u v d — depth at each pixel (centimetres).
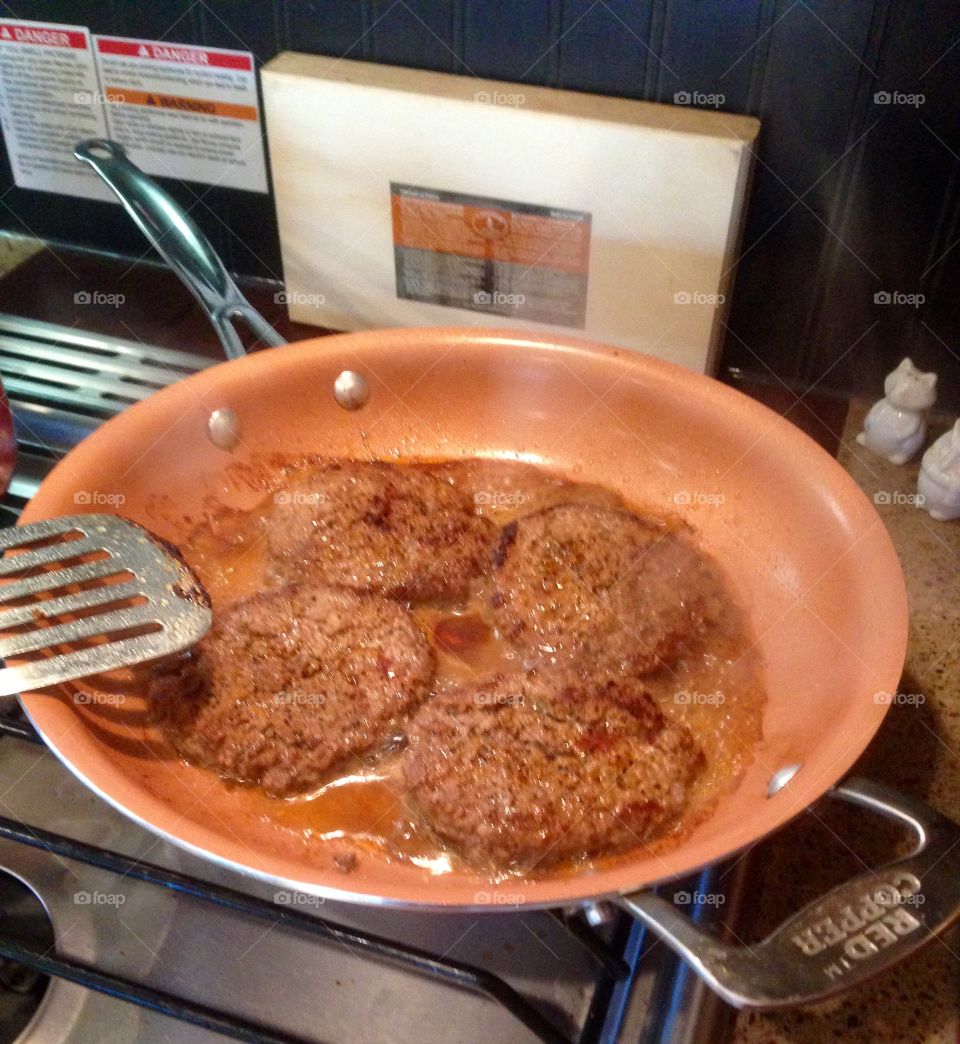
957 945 52
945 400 82
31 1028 52
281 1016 52
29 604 56
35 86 88
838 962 43
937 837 47
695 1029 47
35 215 97
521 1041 51
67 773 61
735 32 70
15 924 58
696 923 44
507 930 54
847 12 67
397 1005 52
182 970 53
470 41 76
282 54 80
